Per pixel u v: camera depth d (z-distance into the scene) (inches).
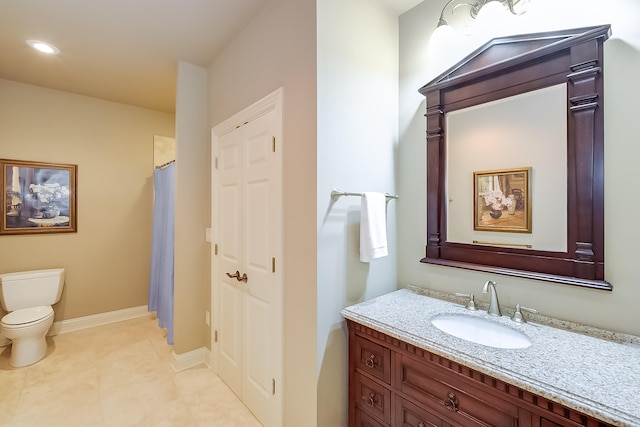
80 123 123.3
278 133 64.6
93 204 126.9
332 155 57.3
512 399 35.7
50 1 66.9
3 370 91.3
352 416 56.2
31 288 106.1
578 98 46.3
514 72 53.8
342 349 59.0
